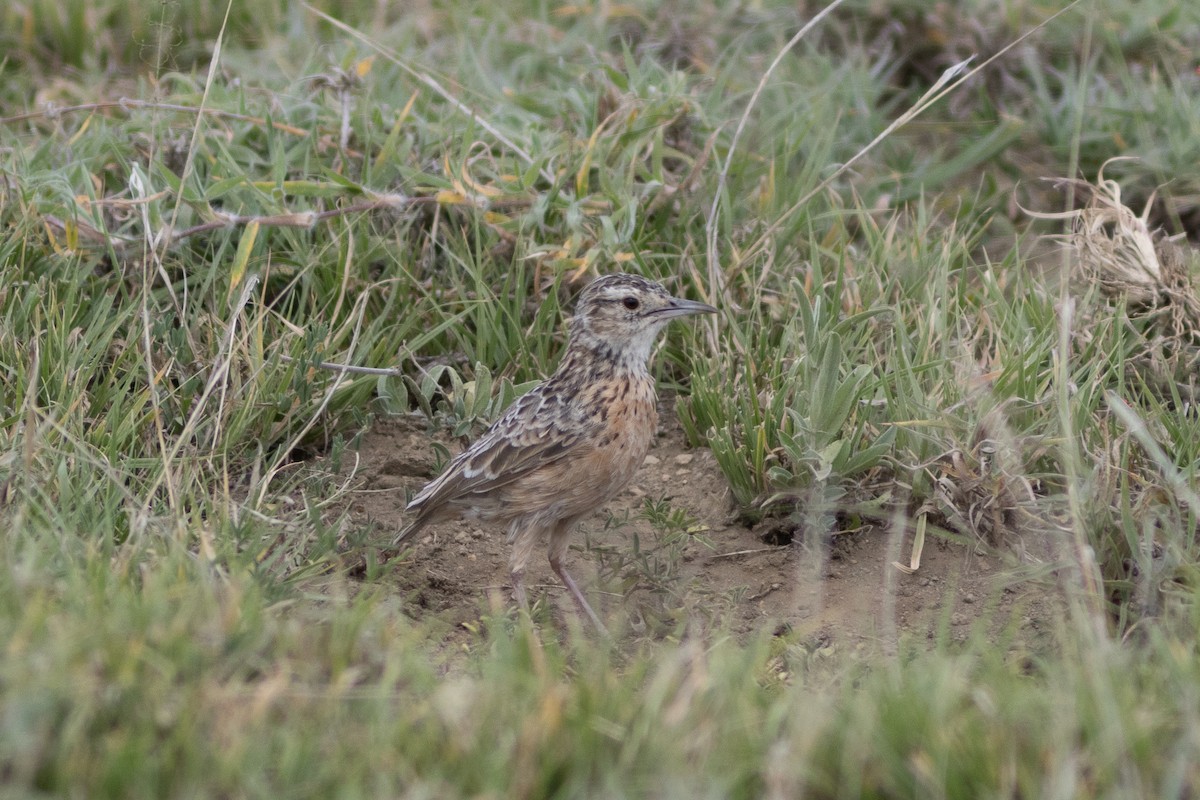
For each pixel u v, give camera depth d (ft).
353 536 32.27
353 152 42.55
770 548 34.83
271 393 36.11
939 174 47.50
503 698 22.25
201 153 42.39
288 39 52.65
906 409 34.01
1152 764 21.43
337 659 23.25
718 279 40.04
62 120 46.29
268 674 22.70
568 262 39.17
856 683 26.68
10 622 22.09
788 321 38.81
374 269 42.06
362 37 43.73
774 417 34.60
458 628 32.09
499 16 54.54
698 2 54.24
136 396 35.12
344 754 20.93
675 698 22.93
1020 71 51.55
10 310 35.76
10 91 51.03
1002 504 32.60
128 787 19.88
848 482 34.24
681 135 44.91
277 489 34.88
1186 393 36.63
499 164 42.55
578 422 32.04
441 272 41.60
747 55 51.88
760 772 21.43
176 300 37.27
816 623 30.09
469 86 48.26
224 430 34.55
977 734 21.68
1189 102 47.52
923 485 33.73
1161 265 38.52
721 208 42.70
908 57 52.54
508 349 39.78
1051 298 38.52
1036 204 47.52
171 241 38.86
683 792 20.30
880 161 48.47
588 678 24.02
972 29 51.24
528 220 39.78
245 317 37.27
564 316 40.70
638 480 37.93
